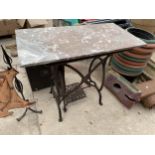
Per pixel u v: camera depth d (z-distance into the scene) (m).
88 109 2.26
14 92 1.95
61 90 2.16
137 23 3.23
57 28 1.99
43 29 1.96
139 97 2.16
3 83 1.88
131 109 2.29
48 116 2.14
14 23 3.18
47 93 2.42
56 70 1.81
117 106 2.31
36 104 2.27
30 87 2.47
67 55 1.59
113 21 2.82
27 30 1.92
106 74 2.62
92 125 2.08
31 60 1.51
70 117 2.15
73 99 2.31
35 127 2.02
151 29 3.26
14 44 3.18
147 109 2.31
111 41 1.82
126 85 2.22
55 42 1.76
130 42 1.82
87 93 2.46
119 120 2.15
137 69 2.46
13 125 2.03
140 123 2.13
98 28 2.05
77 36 1.88
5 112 2.03
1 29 3.18
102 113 2.22
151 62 2.69
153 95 2.29
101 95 2.39
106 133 2.01
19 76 2.62
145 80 2.62
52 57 1.56
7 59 1.79
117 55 2.46
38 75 2.31
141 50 2.23
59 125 2.06
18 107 2.04
